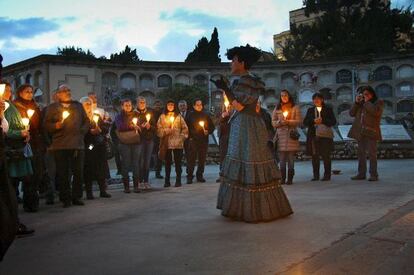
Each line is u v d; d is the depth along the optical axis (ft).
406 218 15.70
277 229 15.20
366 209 18.13
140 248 13.43
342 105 63.87
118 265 11.89
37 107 21.76
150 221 17.38
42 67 55.83
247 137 16.80
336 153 51.80
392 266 11.18
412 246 12.51
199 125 31.83
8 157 19.03
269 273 10.81
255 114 17.03
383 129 52.70
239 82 16.92
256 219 16.29
